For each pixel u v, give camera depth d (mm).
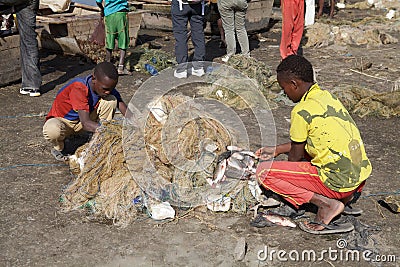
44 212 4176
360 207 4359
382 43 11516
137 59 8984
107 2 8305
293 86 3949
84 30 9867
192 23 7965
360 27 13000
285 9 8172
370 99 6820
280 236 3928
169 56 9195
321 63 9516
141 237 3873
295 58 3936
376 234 3963
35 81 7215
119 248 3727
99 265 3533
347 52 10516
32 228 3947
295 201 4094
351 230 3951
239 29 8781
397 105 6691
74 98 4637
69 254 3643
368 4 17688
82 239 3824
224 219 4148
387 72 8867
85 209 4230
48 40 9742
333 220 4082
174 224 4055
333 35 11492
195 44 8086
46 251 3672
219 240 3861
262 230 4008
